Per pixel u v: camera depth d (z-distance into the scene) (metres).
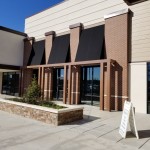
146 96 13.44
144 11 14.05
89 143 6.66
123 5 15.48
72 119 9.83
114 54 15.17
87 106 16.31
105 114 12.41
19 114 11.28
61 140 6.92
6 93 27.06
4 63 22.64
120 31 14.93
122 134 7.46
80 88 18.12
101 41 16.12
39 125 9.00
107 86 14.38
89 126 8.95
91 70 17.55
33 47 23.86
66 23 20.25
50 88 20.55
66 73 17.84
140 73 13.86
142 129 8.75
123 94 14.32
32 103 11.53
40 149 6.02
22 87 23.59
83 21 18.48
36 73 24.03
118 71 14.77
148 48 13.64
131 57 14.38
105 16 16.03
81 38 18.05
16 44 24.09
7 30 23.02
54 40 21.22
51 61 20.36
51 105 10.93
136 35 14.29
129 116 7.79
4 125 8.91
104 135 7.61
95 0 17.66
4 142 6.57
